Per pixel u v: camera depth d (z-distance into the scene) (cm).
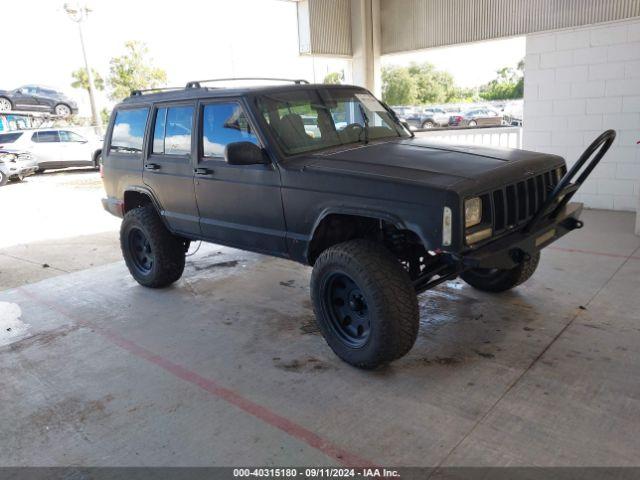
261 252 431
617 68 768
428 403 319
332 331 372
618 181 798
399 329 331
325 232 379
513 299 469
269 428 304
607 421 290
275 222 402
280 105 414
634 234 654
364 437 290
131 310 505
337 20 1066
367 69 1097
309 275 578
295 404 327
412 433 291
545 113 853
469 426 294
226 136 430
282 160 387
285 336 427
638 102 759
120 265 669
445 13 968
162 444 295
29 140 1814
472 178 318
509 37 879
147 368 387
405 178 323
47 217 1045
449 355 376
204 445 292
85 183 1598
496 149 407
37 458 290
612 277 506
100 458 287
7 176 1628
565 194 379
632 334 389
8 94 2522
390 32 1069
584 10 780
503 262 328
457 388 333
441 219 304
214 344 420
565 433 282
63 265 686
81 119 3516
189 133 465
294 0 1024
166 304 516
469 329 415
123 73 4341
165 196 504
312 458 276
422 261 397
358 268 334
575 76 809
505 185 333
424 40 1018
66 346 433
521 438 280
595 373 340
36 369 395
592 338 387
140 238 562
